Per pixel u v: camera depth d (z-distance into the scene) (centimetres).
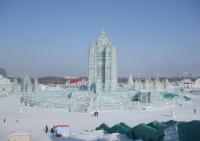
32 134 7575
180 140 5106
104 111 13338
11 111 12925
